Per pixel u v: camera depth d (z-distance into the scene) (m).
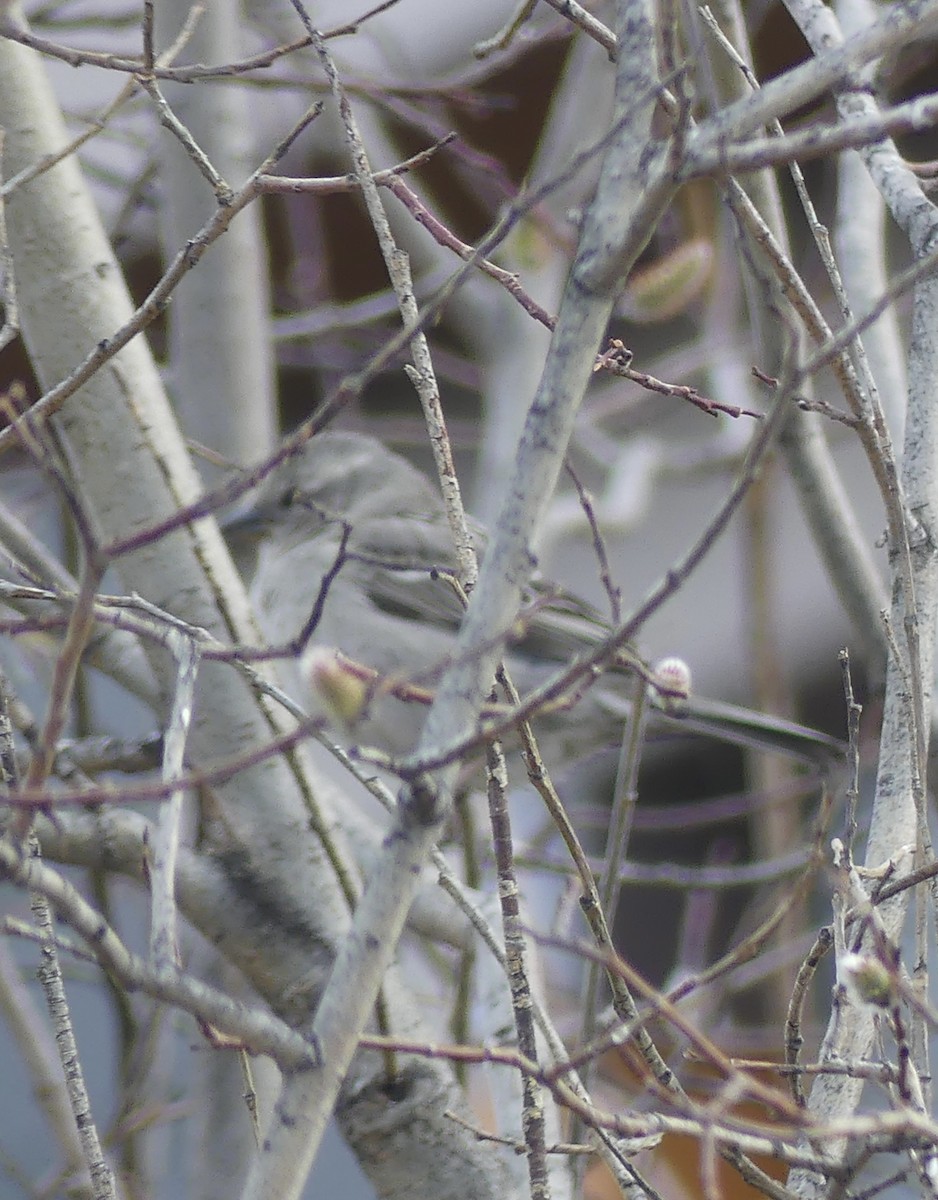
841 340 4.26
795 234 15.52
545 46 13.12
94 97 12.33
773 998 10.08
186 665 5.01
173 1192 10.40
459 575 6.19
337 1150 12.88
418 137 14.22
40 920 5.37
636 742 6.19
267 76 11.30
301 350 14.65
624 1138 5.54
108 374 7.51
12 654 10.12
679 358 14.59
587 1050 4.93
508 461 12.52
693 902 11.87
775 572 11.17
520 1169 6.49
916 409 6.68
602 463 14.78
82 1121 5.25
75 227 7.65
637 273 9.13
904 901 5.63
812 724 14.40
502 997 6.98
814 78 4.21
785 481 15.49
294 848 7.41
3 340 5.93
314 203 13.98
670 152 4.26
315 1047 4.40
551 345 4.58
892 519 5.86
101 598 5.45
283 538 11.93
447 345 15.80
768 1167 8.15
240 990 8.92
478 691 4.47
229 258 10.59
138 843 7.43
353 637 11.35
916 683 5.56
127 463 7.46
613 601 5.54
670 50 4.61
